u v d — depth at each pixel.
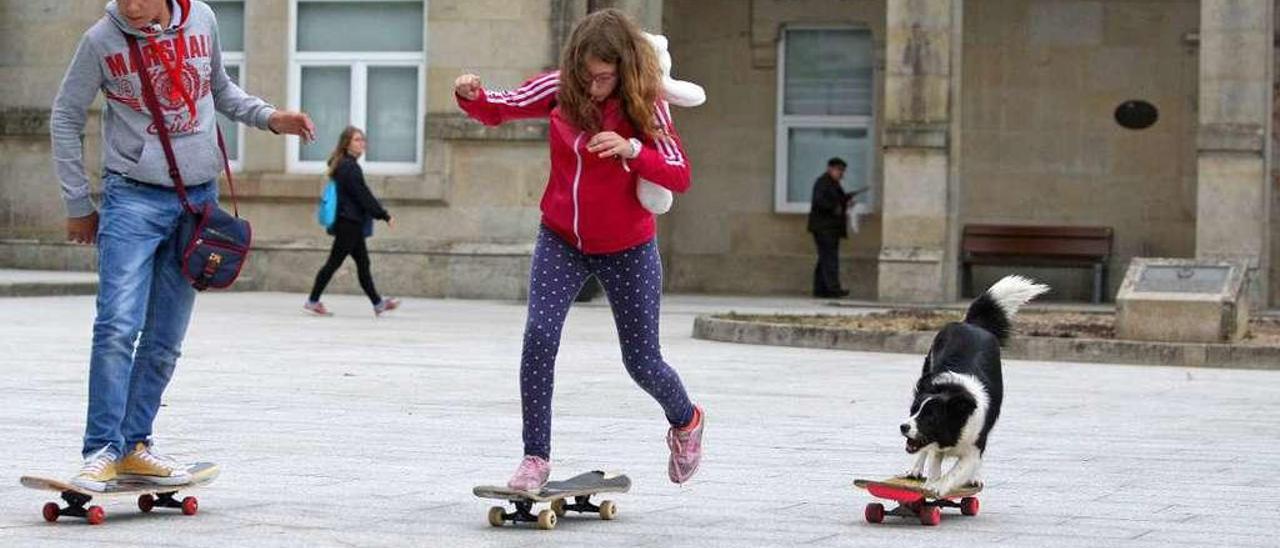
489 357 21.20
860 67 39.28
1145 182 37.97
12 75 36.84
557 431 14.26
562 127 9.62
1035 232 37.84
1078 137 38.19
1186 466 12.73
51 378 17.55
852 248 39.09
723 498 10.91
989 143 38.47
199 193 10.30
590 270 9.91
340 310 30.19
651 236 9.84
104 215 10.11
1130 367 21.73
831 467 12.38
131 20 9.97
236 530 9.48
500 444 13.28
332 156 28.56
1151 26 37.88
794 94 39.53
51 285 31.50
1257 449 13.78
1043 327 25.14
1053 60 38.22
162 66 10.03
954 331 10.20
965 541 9.50
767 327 24.19
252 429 13.98
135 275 9.98
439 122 34.84
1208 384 19.53
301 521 9.79
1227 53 32.03
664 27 39.16
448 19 34.78
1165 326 22.88
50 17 36.62
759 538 9.48
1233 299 22.77
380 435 13.73
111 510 10.14
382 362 20.25
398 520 9.87
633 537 9.45
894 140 33.53
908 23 33.44
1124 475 12.22
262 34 35.88
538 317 9.72
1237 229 32.06
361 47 35.72
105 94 10.17
